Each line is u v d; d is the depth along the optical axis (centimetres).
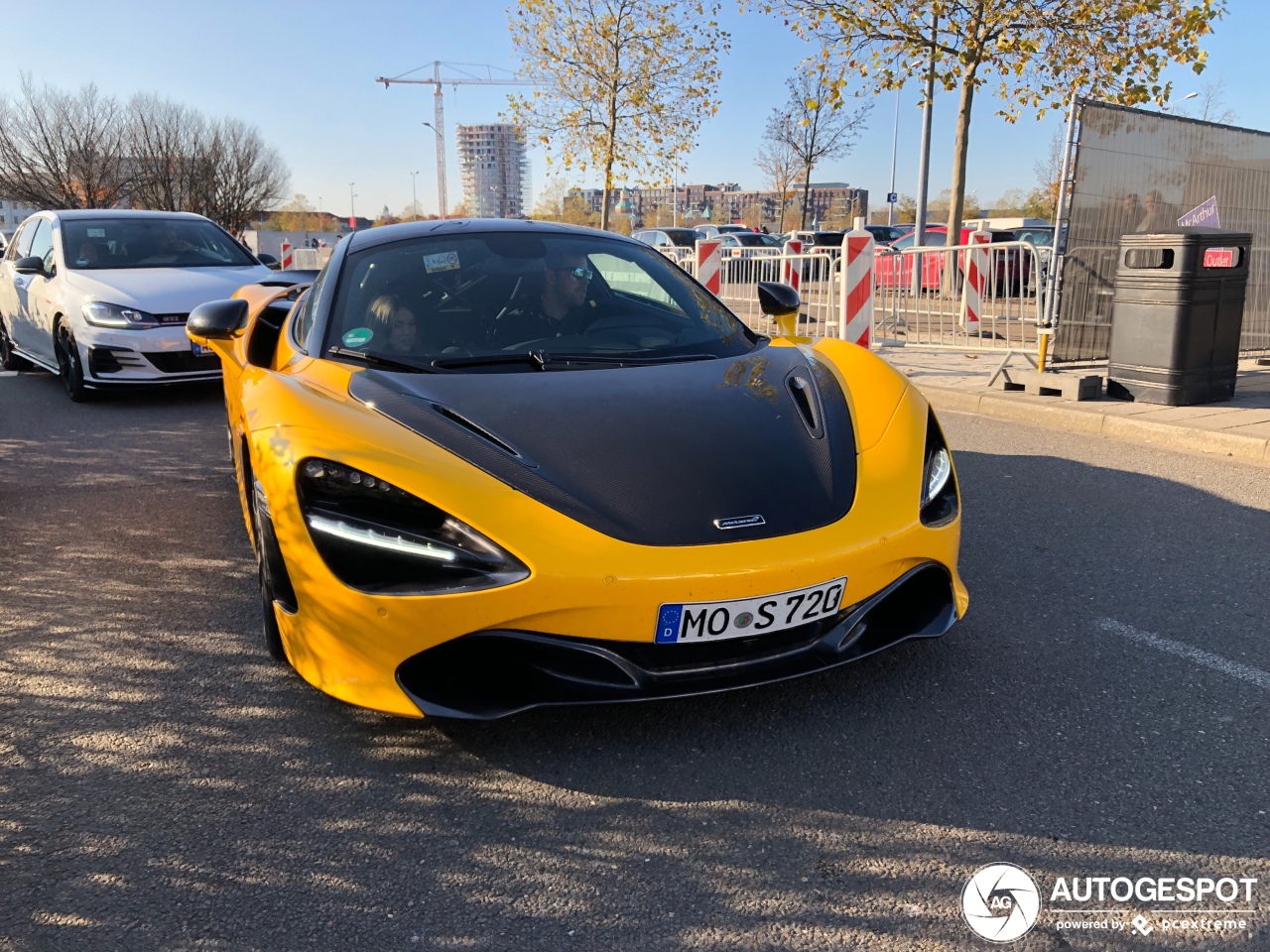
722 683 227
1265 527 398
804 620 229
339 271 343
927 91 1307
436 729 251
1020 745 237
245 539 407
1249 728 242
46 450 572
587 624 216
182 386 799
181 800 221
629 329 334
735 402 279
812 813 212
